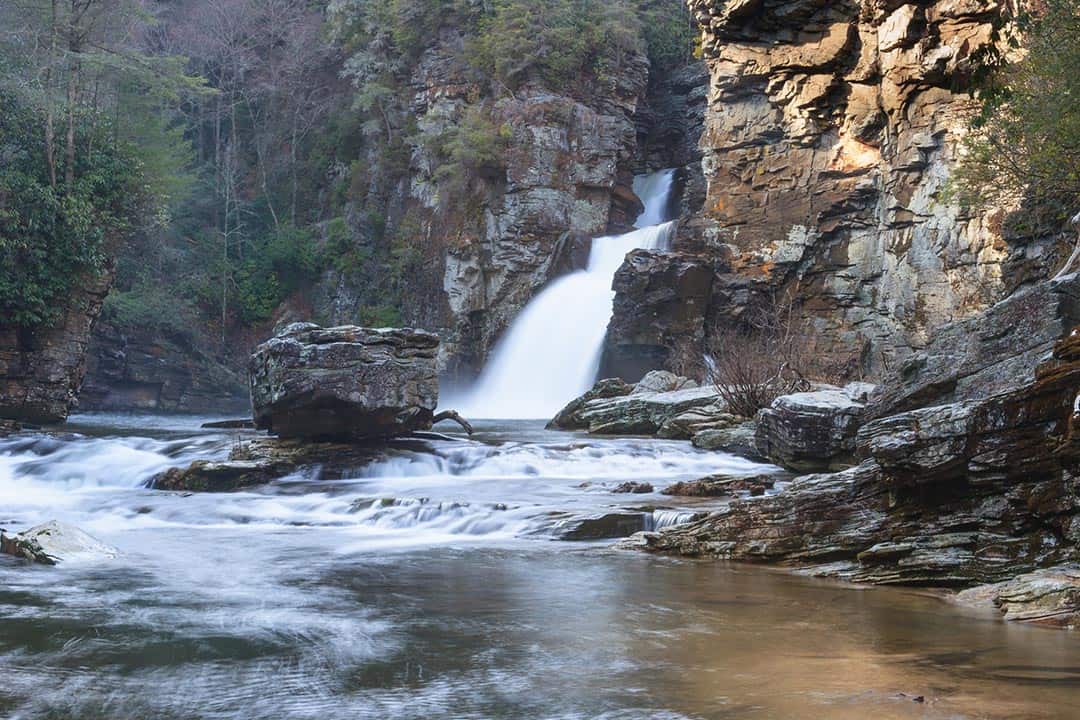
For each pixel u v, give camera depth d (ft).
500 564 38.01
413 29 205.87
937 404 40.57
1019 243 90.17
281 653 24.11
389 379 65.57
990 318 39.17
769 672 22.11
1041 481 32.78
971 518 34.40
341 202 220.43
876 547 35.58
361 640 25.44
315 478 61.98
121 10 121.80
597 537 44.96
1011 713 18.57
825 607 30.14
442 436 73.82
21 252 103.50
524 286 177.58
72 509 52.70
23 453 70.54
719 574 36.14
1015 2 95.14
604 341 147.33
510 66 185.98
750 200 143.84
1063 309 36.81
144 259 193.57
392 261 199.11
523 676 21.88
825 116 136.05
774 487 54.90
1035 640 25.54
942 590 33.22
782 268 138.92
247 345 207.41
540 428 106.22
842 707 19.12
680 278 139.64
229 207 228.02
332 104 230.68
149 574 35.55
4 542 40.27
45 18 109.19
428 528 47.83
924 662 23.00
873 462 38.01
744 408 88.99
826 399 63.87
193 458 66.59
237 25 238.07
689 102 195.83
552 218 178.70
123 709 19.53
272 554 40.29
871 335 131.75
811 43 132.46
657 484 59.26
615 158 184.34
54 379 106.11
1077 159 78.02
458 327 181.37
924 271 123.65
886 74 124.67
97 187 110.73
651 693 20.36
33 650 24.45
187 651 24.31
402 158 208.03
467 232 183.52
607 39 189.47
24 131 107.14
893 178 127.95
